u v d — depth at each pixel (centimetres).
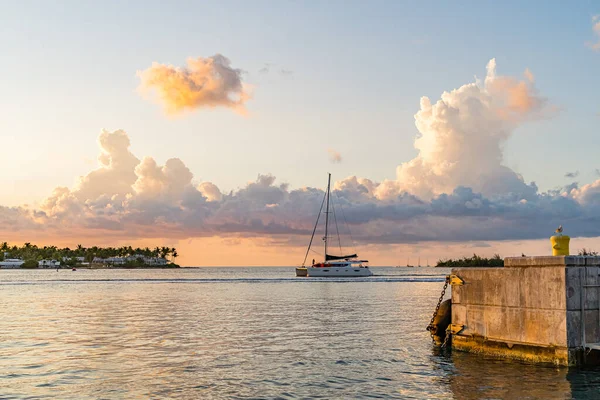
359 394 1623
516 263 1964
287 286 9456
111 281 12494
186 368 2002
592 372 1770
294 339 2744
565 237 1881
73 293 7456
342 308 4722
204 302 5581
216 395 1614
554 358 1828
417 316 3947
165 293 7381
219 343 2612
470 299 2172
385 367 2008
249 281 11956
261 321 3634
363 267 13750
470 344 2166
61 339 2759
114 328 3250
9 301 5816
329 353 2316
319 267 13575
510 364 1947
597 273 1852
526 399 1538
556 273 1828
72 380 1806
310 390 1672
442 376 1834
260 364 2077
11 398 1582
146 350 2403
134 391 1659
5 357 2222
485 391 1628
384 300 5772
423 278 13562
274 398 1581
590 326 1823
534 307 1897
